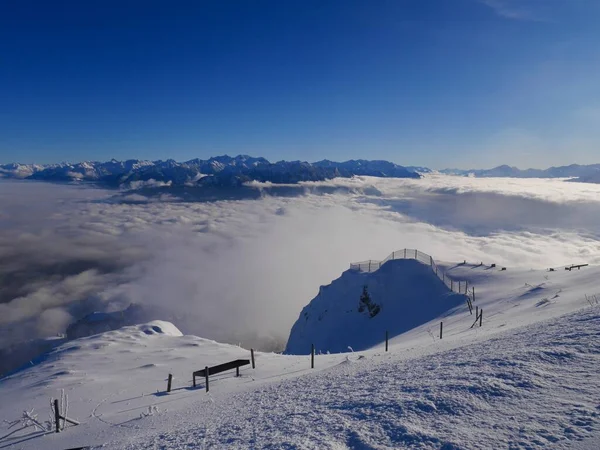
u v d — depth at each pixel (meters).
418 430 5.29
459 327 25.59
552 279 35.44
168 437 8.52
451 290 41.62
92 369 21.91
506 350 8.58
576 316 10.80
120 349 26.38
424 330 30.78
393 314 43.59
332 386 10.28
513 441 4.54
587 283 28.45
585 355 7.00
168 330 34.97
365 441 5.34
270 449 5.86
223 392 15.70
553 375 6.36
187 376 20.34
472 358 8.70
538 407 5.32
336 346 45.34
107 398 16.91
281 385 13.34
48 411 15.34
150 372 21.17
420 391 6.88
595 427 4.44
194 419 10.70
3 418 15.01
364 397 7.58
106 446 9.23
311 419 7.04
